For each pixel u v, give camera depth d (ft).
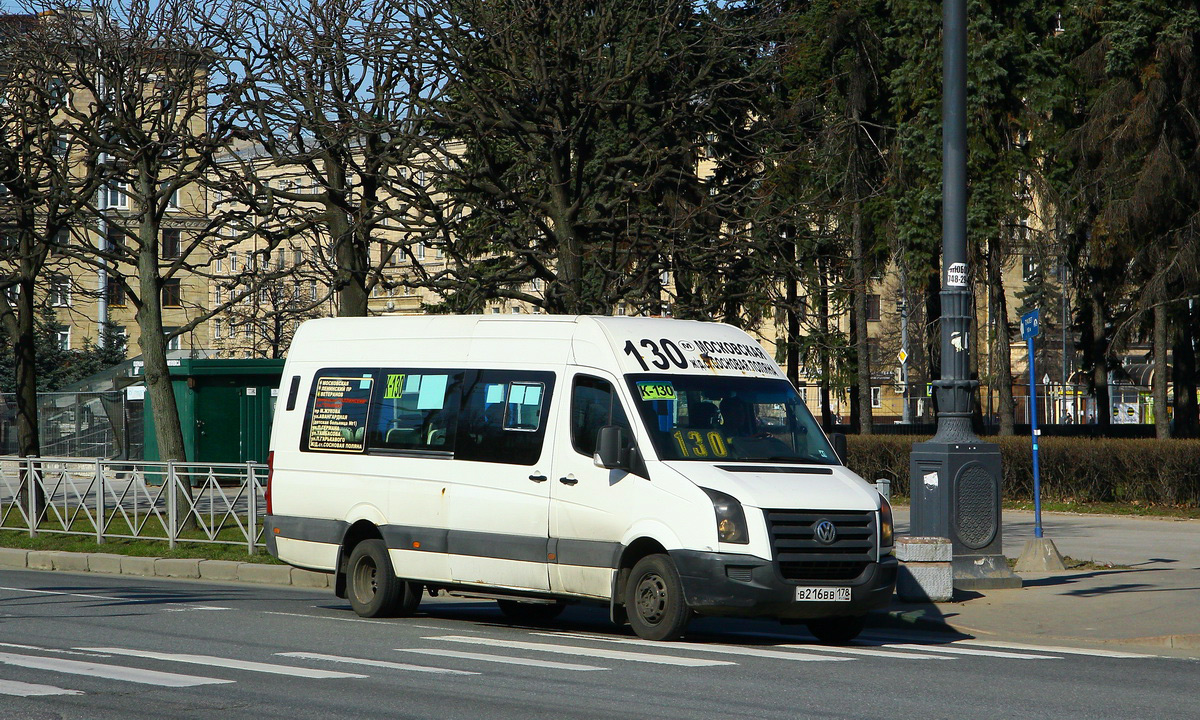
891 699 32.09
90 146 86.33
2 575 68.64
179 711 29.63
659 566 42.29
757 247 83.10
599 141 92.17
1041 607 51.62
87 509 78.54
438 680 34.17
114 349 206.69
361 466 51.60
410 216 81.97
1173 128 128.57
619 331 46.06
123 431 139.54
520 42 80.94
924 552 52.80
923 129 137.39
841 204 91.50
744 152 90.74
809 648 42.52
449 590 48.88
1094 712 30.86
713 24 84.84
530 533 45.96
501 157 90.48
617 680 34.37
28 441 98.22
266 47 82.07
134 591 59.93
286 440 54.75
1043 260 151.12
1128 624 47.75
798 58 125.90
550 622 51.47
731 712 29.96
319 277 86.43
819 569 41.88
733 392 46.03
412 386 50.93
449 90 82.79
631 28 84.89
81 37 85.71
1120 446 104.78
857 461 124.88
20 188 90.74
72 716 28.94
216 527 72.84
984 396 270.87
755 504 41.34
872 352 309.01
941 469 56.18
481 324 49.78
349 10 80.64
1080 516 99.96
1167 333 142.72
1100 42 135.23
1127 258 135.85
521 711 29.81
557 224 80.94
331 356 54.19
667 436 43.80
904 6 138.41
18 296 103.45
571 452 45.32
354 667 36.32
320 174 81.82
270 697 31.42
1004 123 137.18
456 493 48.24
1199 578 61.00
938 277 147.84
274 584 66.13
